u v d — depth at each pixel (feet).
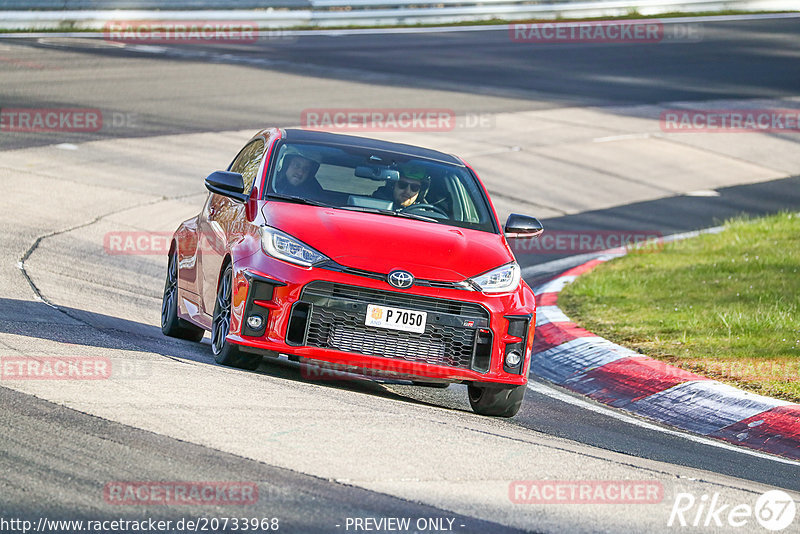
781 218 204.85
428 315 79.41
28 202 165.58
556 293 146.51
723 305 133.08
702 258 170.40
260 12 409.49
